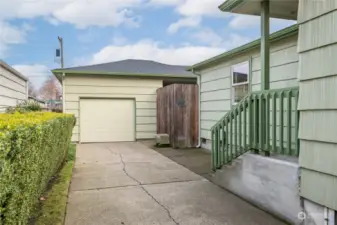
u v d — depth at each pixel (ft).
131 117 39.04
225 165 15.15
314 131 9.39
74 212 11.66
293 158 11.68
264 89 13.78
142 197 13.69
